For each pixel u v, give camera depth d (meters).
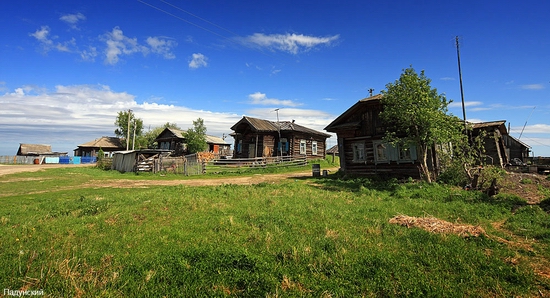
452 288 4.67
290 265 5.46
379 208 10.47
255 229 7.71
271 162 32.59
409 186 16.17
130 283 4.76
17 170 31.25
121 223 8.45
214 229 7.79
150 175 27.50
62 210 10.50
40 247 6.43
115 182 21.92
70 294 4.39
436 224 7.98
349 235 7.09
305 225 8.12
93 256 5.81
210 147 60.75
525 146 31.59
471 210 10.27
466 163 16.30
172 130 56.91
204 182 21.70
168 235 7.25
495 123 23.70
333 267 5.34
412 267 5.36
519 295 4.50
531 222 8.48
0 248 6.41
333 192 14.74
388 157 20.59
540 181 16.27
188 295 4.45
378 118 21.17
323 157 42.72
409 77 16.39
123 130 71.06
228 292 4.60
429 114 15.44
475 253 6.00
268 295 4.40
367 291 4.62
